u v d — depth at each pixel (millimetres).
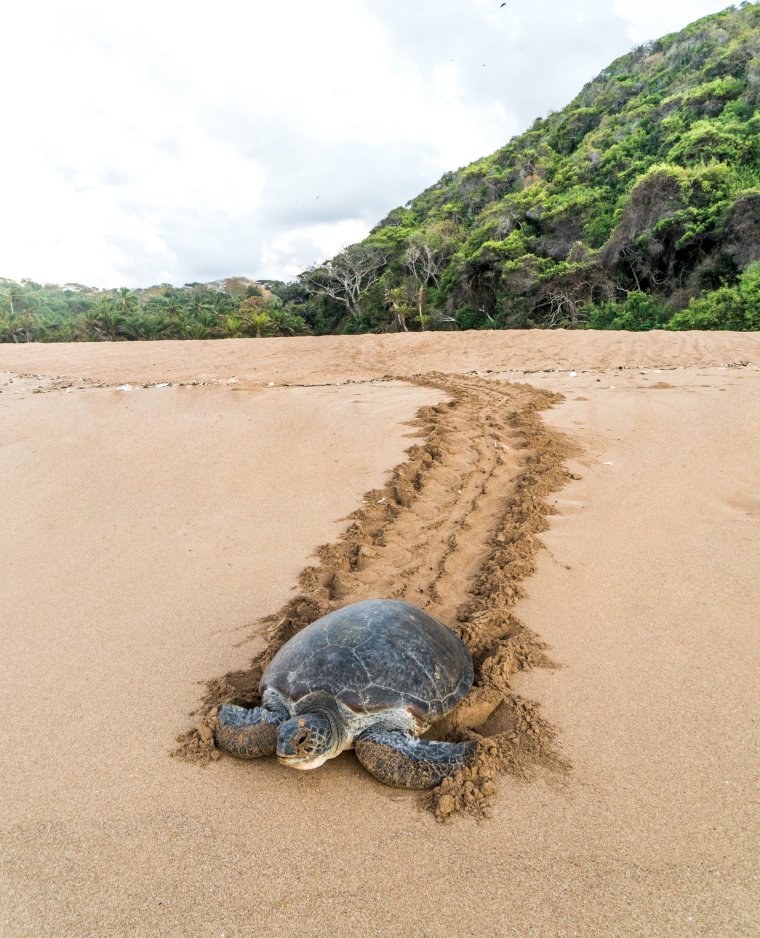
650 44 74938
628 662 3988
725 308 27688
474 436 8734
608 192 49312
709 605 4566
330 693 3230
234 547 5852
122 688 3936
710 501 6344
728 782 2998
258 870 2652
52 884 2605
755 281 27859
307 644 3520
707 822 2781
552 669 3959
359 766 3285
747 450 7586
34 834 2863
